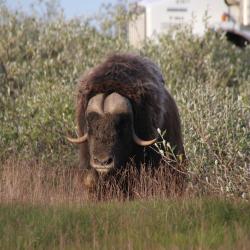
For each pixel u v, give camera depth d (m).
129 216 30.52
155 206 31.81
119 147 37.22
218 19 74.56
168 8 73.81
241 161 38.44
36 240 27.83
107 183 37.28
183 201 32.34
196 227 28.92
